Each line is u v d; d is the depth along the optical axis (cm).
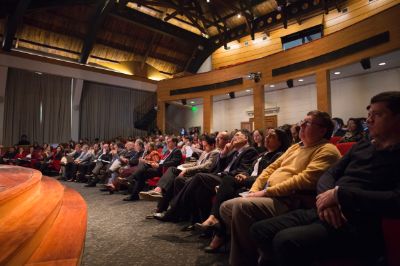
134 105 1266
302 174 149
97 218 292
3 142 938
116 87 1216
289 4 1037
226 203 174
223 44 1266
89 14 1055
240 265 152
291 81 876
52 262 113
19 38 1012
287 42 1084
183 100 1163
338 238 114
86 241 216
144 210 331
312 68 798
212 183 237
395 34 617
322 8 952
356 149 133
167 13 1167
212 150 318
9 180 187
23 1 820
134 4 1081
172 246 205
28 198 168
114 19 1109
